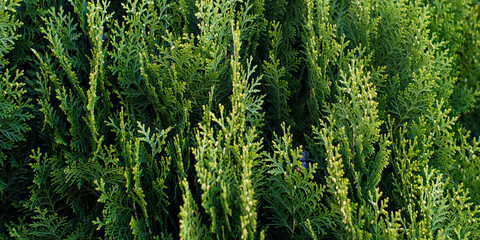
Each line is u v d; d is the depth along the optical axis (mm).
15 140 2309
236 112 2260
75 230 2490
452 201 2336
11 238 2525
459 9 3334
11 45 2357
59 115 2371
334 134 2344
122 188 2270
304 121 2832
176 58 2367
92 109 2129
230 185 2193
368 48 2713
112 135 2539
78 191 2459
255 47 2705
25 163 2494
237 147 2115
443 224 2457
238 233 2123
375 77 2578
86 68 2500
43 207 2498
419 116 2607
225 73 2512
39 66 2391
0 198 2479
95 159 2182
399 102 2613
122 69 2393
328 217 2201
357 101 2281
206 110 2250
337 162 2029
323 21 2512
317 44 2570
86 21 2520
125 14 3084
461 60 3975
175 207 2404
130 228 2266
